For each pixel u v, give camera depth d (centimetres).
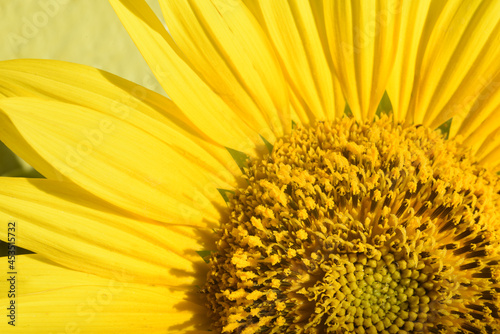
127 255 30
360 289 30
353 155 31
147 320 30
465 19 31
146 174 30
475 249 30
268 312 30
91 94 31
